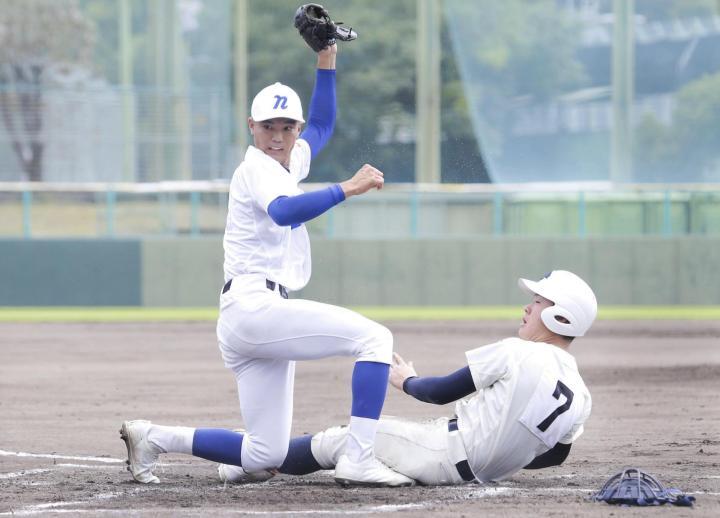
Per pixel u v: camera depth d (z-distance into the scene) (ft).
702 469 71.00
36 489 63.26
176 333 189.67
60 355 156.66
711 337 181.47
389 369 60.59
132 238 238.48
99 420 97.19
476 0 272.92
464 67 273.95
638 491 57.31
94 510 56.18
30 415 100.48
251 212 60.08
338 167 290.35
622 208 259.60
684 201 258.78
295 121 60.64
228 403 108.88
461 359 148.46
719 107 266.57
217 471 70.64
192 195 254.68
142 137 257.75
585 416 60.95
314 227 256.73
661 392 115.96
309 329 59.57
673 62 267.59
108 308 238.27
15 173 255.29
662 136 268.21
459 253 242.58
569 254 243.19
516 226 258.98
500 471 61.36
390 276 242.37
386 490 60.75
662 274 244.42
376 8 298.56
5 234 257.75
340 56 296.10
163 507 56.85
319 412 101.45
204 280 239.30
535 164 272.92
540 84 271.69
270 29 305.32
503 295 242.78
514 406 59.36
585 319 60.18
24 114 254.47
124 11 271.28
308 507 56.24
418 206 257.14
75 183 256.52
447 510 55.16
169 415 100.42
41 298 236.43
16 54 280.72
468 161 276.41
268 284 60.18
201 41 268.21
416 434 62.03
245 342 60.13
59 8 280.92
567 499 58.29
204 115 258.78
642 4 267.59
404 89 294.66
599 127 270.05
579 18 269.85
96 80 270.26
